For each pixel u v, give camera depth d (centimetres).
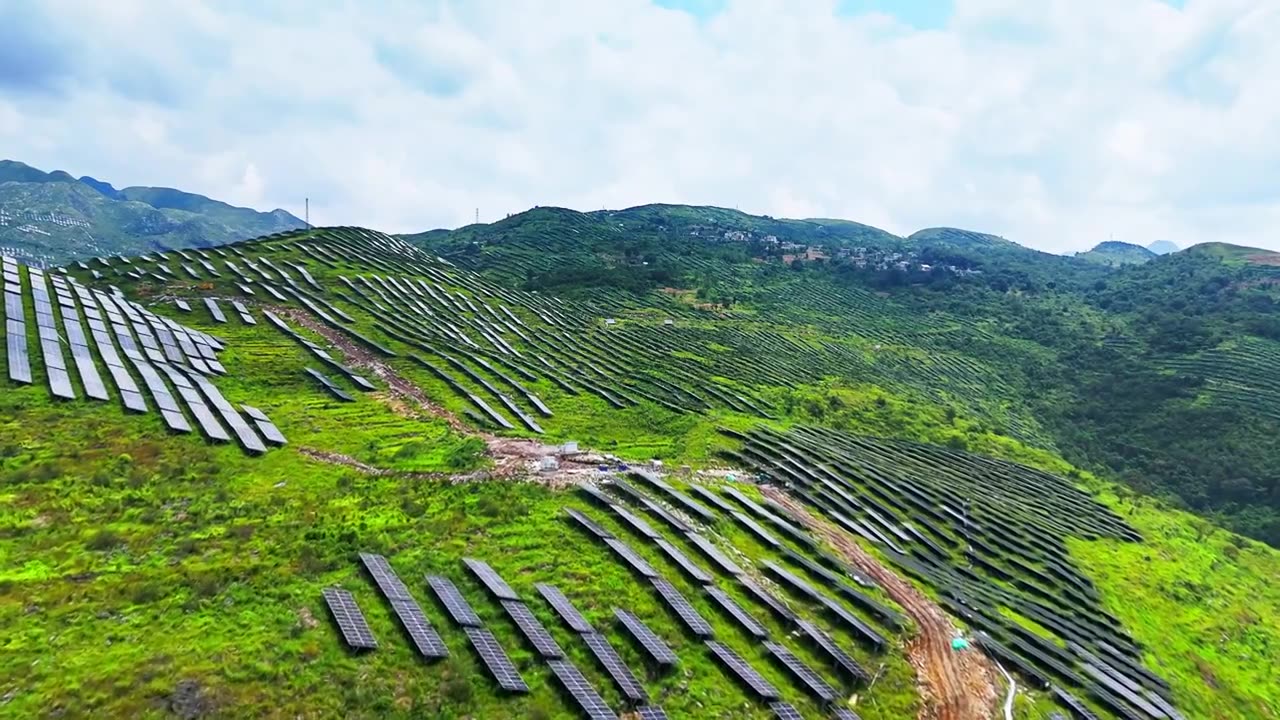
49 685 2530
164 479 4581
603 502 5094
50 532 3709
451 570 3825
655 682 3409
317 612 3247
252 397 6706
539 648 3300
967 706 4119
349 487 4875
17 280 7519
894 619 4638
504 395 8269
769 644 3944
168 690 2592
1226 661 6481
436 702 2873
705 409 9500
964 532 7138
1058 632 5600
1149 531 9188
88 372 5919
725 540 5078
